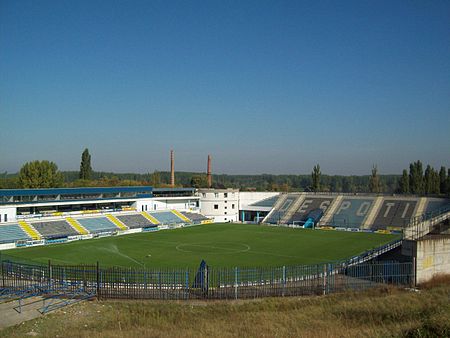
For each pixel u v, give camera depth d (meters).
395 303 43.34
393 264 55.16
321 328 36.31
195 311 42.62
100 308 43.53
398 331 33.62
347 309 42.12
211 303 45.66
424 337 30.98
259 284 53.00
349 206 136.38
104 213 122.06
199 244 96.50
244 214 156.88
